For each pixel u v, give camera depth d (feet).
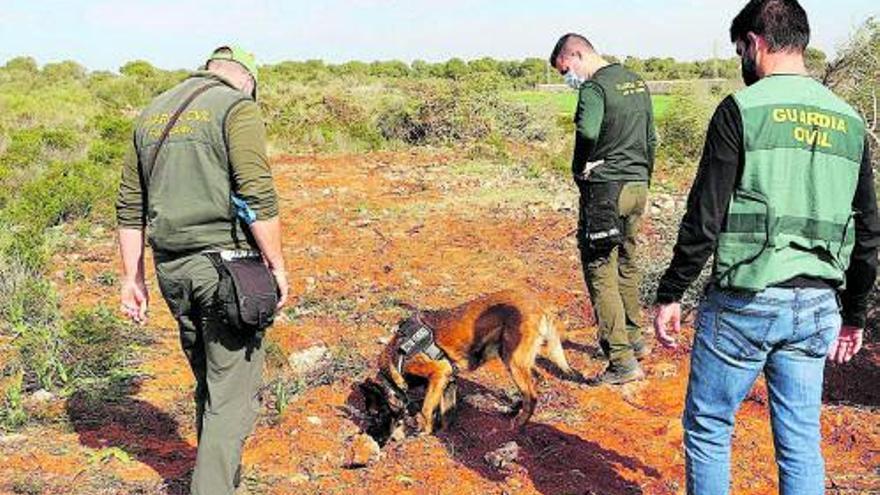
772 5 10.21
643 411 17.46
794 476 10.54
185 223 11.75
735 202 10.09
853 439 16.08
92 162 48.78
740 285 10.10
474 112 70.33
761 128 9.87
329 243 32.04
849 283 10.81
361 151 62.34
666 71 153.17
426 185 45.29
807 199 9.96
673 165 53.57
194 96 11.93
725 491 11.00
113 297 25.21
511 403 17.70
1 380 18.30
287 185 44.98
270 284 11.89
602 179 17.72
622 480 14.66
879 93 26.37
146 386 18.43
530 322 16.17
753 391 18.12
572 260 29.71
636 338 19.45
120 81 127.85
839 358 11.44
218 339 12.05
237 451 12.26
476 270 28.30
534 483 14.52
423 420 16.19
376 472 14.84
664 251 28.30
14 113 81.61
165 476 14.56
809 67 29.27
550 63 18.70
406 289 26.08
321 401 17.58
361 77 172.65
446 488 14.34
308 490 14.19
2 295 23.15
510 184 46.01
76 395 17.74
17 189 41.83
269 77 149.18
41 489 13.96
